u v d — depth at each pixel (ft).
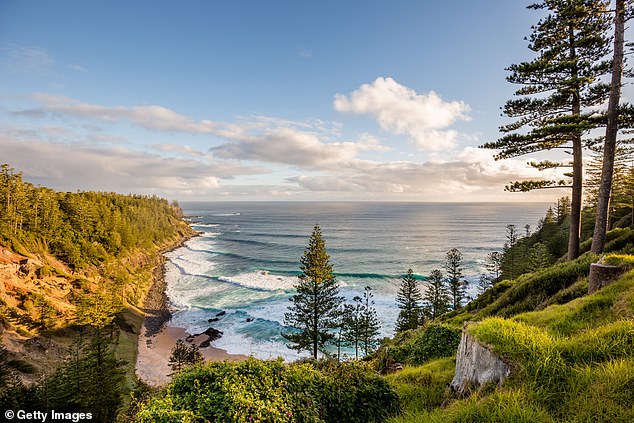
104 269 229.86
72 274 209.36
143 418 16.55
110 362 94.27
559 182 56.39
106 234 281.54
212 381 19.98
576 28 53.26
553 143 55.57
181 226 565.53
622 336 17.40
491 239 457.68
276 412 17.07
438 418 17.02
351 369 24.99
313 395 20.45
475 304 69.21
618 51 46.16
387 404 22.72
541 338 18.95
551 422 13.57
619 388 13.79
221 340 141.79
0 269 159.74
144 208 461.78
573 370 15.93
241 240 484.74
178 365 107.34
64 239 232.73
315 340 97.09
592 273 32.76
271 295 202.59
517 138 54.65
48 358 125.29
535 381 16.06
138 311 180.34
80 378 86.94
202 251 393.09
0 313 133.69
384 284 217.97
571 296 37.55
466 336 23.58
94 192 385.70
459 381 23.44
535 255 144.77
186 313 179.73
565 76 52.95
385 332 136.56
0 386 84.74
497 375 18.60
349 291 201.36
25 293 155.12
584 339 18.24
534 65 52.26
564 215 213.46
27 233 213.25
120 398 89.97
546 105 54.03
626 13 45.09
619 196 127.54
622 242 55.57
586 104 53.78
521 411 14.33
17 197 224.53
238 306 184.96
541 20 54.75
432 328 46.65
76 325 152.56
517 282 62.18
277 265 301.63
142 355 135.95
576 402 14.15
